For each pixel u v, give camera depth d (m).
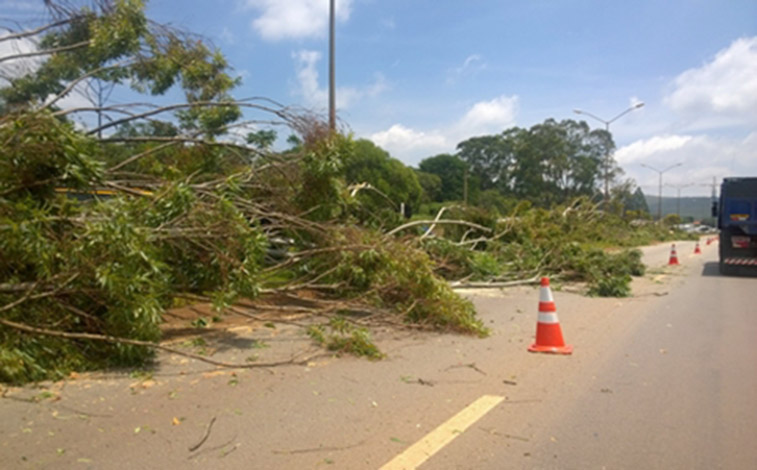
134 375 6.02
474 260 14.32
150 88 10.84
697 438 4.84
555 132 66.62
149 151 9.30
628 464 4.33
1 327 5.58
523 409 5.46
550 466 4.27
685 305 12.41
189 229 7.28
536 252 15.70
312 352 7.26
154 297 6.35
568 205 27.11
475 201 61.09
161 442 4.49
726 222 18.48
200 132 10.01
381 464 4.23
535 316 10.56
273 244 10.02
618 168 67.31
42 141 6.21
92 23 9.37
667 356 7.66
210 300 7.99
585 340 8.60
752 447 4.66
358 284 9.66
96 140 7.59
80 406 5.12
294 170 10.20
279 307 8.61
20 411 4.92
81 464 4.07
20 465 4.01
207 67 10.73
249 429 4.80
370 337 8.30
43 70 9.52
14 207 5.95
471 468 4.21
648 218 64.62
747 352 7.93
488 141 75.38
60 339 5.96
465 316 8.84
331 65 15.73
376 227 12.24
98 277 5.75
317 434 4.75
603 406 5.59
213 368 6.44
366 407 5.41
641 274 18.58
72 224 6.28
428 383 6.18
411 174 36.81
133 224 6.55
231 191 8.67
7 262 5.87
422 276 8.84
